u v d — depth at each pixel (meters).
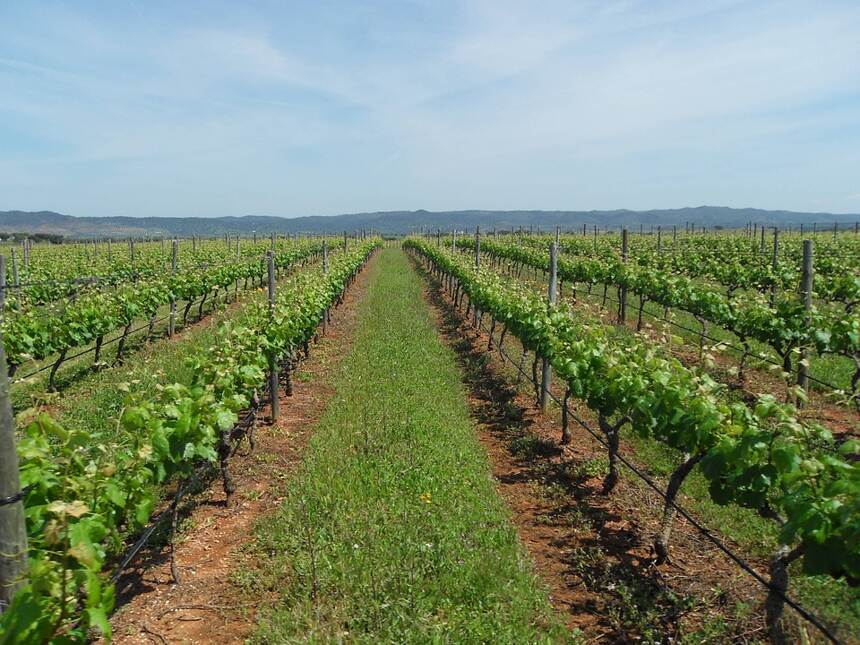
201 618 4.84
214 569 5.53
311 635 4.39
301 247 38.94
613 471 6.89
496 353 13.59
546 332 8.91
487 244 36.53
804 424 4.45
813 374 10.96
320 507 6.27
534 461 8.02
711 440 5.02
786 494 4.07
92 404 9.72
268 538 5.84
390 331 16.31
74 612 3.38
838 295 12.84
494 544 5.75
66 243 59.75
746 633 4.59
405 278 33.00
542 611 4.88
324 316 16.42
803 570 3.85
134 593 5.16
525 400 10.44
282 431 9.00
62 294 17.75
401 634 4.44
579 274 19.69
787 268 15.67
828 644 4.42
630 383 6.09
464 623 4.60
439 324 18.52
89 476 3.94
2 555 3.12
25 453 3.71
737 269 16.67
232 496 6.91
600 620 4.93
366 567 5.20
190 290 17.48
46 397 4.32
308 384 11.72
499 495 6.94
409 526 5.87
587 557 5.74
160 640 4.57
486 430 9.30
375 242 58.25
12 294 14.02
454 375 11.97
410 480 6.95
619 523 6.41
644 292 15.12
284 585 5.12
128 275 20.22
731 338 13.74
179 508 6.59
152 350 14.28
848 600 4.80
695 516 6.46
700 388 5.25
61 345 11.34
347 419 9.18
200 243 47.62
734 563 5.60
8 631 2.82
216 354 7.46
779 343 9.67
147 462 4.83
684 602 5.01
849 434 8.33
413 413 9.33
